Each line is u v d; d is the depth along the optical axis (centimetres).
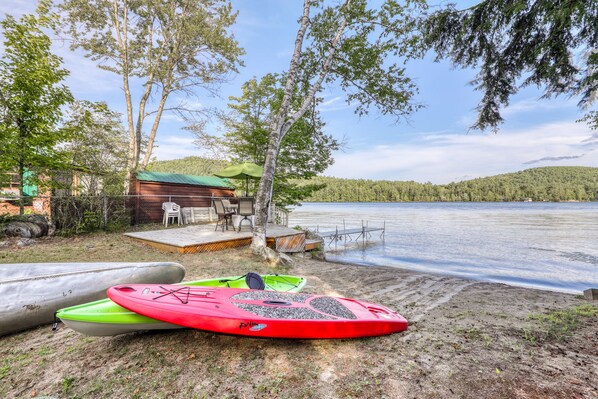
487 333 351
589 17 370
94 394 230
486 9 457
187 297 315
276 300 343
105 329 284
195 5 1606
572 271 1004
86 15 1434
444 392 231
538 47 433
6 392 234
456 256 1315
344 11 932
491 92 525
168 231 1023
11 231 821
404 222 3219
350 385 241
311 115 1293
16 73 855
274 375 255
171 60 1612
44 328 352
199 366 268
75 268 401
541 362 278
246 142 1541
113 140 1181
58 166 952
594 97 461
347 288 600
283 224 1407
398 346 314
